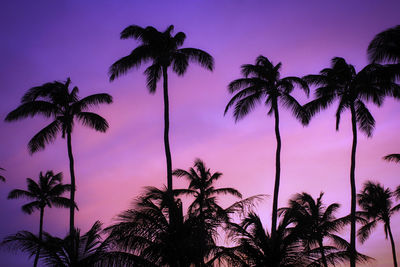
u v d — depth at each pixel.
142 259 12.13
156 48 21.11
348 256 19.81
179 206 13.14
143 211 12.57
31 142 23.94
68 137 24.08
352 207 22.70
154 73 21.30
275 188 23.05
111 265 12.00
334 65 25.06
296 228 15.10
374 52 18.84
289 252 14.72
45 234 14.84
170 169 19.56
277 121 24.38
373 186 33.62
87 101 24.80
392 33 18.44
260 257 14.68
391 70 18.53
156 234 12.42
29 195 38.00
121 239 12.24
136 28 21.23
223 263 13.54
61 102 24.39
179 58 21.28
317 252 15.09
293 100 24.80
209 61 21.89
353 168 23.45
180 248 12.06
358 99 24.88
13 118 23.58
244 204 14.34
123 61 21.06
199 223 12.66
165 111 20.67
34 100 23.98
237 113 24.72
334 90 24.53
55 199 38.59
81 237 15.34
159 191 13.09
